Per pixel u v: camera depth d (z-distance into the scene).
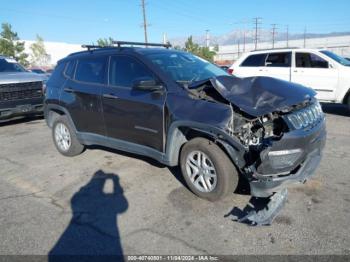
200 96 3.77
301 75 9.27
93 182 4.57
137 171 4.87
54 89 5.68
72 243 3.16
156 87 4.01
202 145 3.65
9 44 35.31
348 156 5.11
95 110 4.90
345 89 8.59
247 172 3.35
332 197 3.74
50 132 7.89
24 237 3.29
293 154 3.26
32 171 5.16
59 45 60.09
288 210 3.49
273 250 2.87
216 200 3.71
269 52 10.02
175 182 4.40
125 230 3.33
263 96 3.43
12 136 7.68
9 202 4.09
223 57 81.81
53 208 3.88
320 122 3.68
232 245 2.97
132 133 4.45
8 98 8.20
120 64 4.64
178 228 3.30
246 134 3.31
